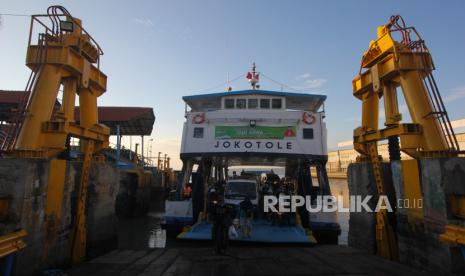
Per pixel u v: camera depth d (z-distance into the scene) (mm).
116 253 8039
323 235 10539
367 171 8680
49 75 7102
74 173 7348
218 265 6820
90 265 6832
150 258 7449
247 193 12656
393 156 8328
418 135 7113
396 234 7805
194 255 7754
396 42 7793
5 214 5211
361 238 8797
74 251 7254
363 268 6598
